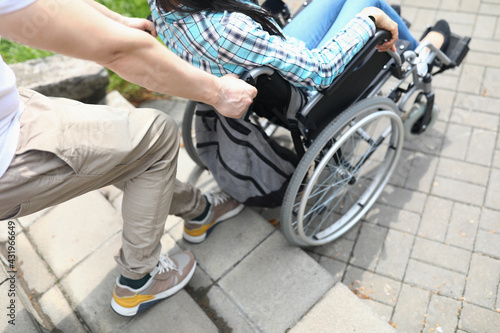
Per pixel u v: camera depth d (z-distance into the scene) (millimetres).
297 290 1878
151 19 1646
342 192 2477
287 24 2014
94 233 2053
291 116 1677
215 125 1858
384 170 2316
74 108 1214
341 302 1818
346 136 1749
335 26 1919
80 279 1895
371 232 2314
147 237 1499
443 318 1968
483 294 2025
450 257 2176
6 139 1072
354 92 1848
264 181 1876
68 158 1138
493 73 3004
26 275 1914
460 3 3496
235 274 1955
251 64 1388
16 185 1101
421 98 2645
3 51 3035
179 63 1187
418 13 3482
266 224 2127
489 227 2270
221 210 2098
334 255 2242
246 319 1810
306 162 1700
